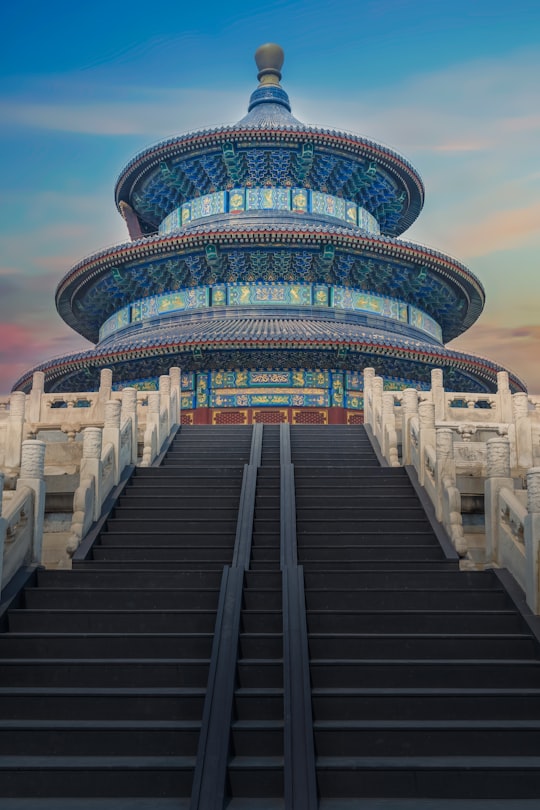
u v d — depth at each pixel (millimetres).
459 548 16016
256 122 55594
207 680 12133
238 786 10078
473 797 10188
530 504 13992
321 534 17094
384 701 11641
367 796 10180
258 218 51125
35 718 11602
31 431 23500
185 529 17969
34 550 15281
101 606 14242
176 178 54375
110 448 19656
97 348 45469
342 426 27078
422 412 19797
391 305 50500
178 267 48406
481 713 11641
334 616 13625
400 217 60875
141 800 10070
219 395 43156
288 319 45375
